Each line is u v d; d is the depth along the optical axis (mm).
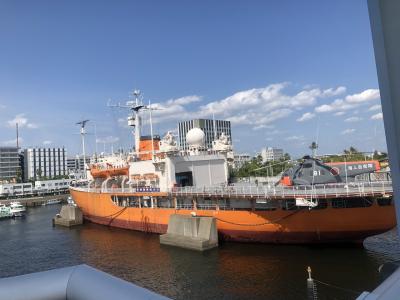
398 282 2717
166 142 53969
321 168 40438
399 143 3070
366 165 45781
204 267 35000
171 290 29625
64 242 53531
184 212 47875
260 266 33969
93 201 66250
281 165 89438
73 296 4027
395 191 3137
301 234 38438
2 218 94500
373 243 38969
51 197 147500
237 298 27109
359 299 2875
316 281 29250
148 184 57562
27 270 39625
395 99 3094
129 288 3713
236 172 91500
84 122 93188
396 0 3115
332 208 36500
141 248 44875
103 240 52312
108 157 75500
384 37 3166
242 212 41781
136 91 70500
